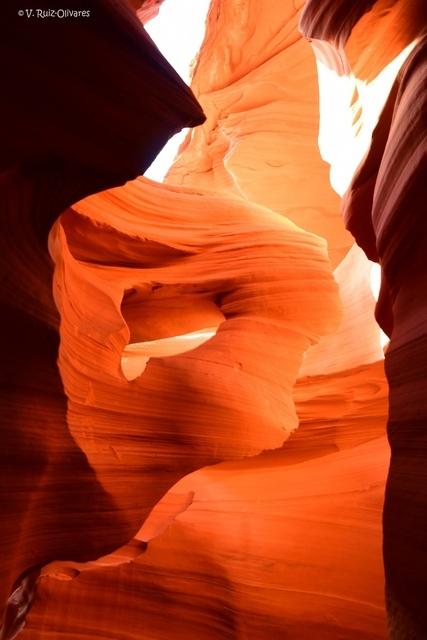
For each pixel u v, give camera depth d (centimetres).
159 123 288
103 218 580
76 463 384
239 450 562
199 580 598
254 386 611
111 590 614
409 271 294
